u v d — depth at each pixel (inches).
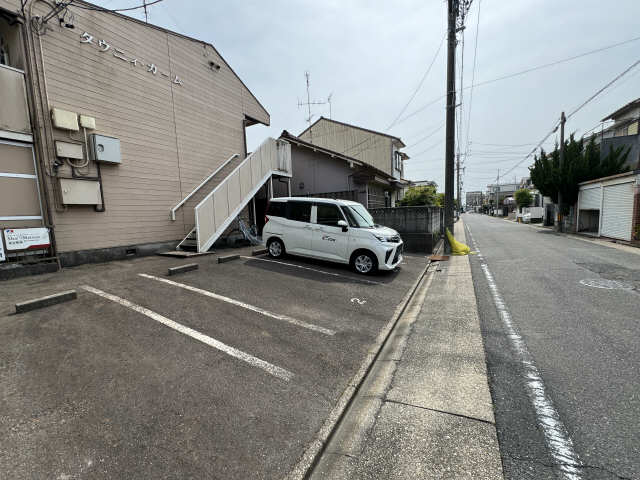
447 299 207.3
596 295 197.2
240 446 75.5
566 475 67.3
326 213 275.6
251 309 166.1
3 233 207.0
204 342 127.6
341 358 122.3
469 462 71.8
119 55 285.0
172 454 72.0
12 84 215.6
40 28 230.4
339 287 217.9
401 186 797.2
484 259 354.0
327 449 78.7
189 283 200.5
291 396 96.7
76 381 98.0
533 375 108.8
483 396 97.8
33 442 73.5
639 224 418.0
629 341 132.3
